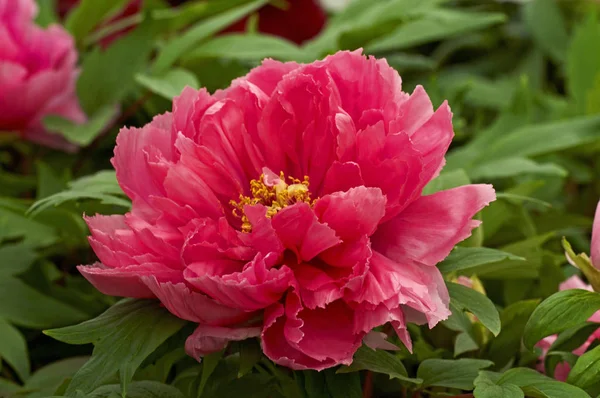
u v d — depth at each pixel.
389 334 0.85
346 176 0.81
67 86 1.11
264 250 0.79
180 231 0.81
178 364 0.92
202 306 0.79
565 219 1.08
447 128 0.81
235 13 1.10
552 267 0.94
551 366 0.86
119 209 0.95
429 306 0.78
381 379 0.87
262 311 0.80
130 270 0.80
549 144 1.08
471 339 0.89
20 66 1.06
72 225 1.01
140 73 1.11
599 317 0.86
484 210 1.00
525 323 0.88
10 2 1.11
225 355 0.83
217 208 0.82
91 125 1.08
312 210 0.78
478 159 1.09
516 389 0.79
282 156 0.84
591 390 0.82
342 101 0.83
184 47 1.08
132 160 0.84
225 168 0.83
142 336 0.80
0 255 1.03
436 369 0.84
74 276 1.07
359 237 0.79
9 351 0.96
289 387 0.84
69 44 1.11
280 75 0.85
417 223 0.81
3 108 1.09
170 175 0.81
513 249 0.95
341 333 0.79
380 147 0.80
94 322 0.81
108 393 0.83
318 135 0.83
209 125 0.83
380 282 0.78
